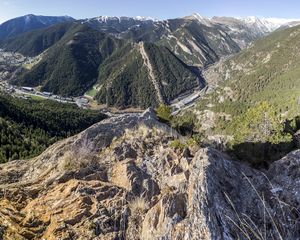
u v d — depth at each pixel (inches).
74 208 327.9
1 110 3937.0
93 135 488.1
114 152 445.4
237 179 336.8
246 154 580.7
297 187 309.3
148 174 391.2
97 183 369.4
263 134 912.3
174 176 361.4
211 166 328.2
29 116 4306.1
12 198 354.3
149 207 325.4
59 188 369.1
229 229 262.2
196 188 300.4
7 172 441.4
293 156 361.1
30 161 477.4
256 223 275.9
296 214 277.4
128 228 303.7
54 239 292.7
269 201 301.9
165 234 271.1
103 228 303.9
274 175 348.8
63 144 481.1
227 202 293.9
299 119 1170.6
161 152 433.4
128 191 355.9
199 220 268.1
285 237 255.0
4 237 289.6
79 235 297.7
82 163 424.5
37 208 335.6
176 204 298.4
